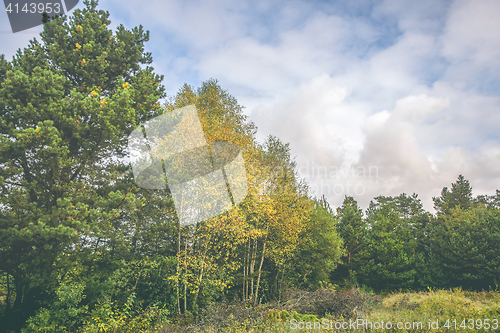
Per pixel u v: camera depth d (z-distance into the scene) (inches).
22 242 328.5
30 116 352.8
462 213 1533.0
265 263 768.9
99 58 437.7
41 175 368.5
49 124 331.0
